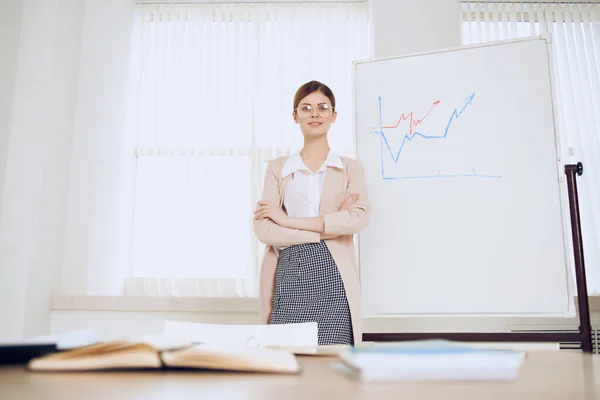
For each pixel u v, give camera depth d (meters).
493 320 2.43
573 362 0.62
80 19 2.86
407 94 2.13
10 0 2.53
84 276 2.68
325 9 3.06
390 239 2.02
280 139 2.89
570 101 2.87
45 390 0.36
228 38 3.04
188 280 2.76
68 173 2.73
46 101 2.50
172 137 2.93
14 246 2.37
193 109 2.96
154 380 0.42
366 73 2.20
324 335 1.47
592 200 2.74
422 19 2.90
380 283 1.99
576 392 0.37
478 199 1.97
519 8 3.05
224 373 0.46
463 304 1.91
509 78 2.03
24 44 2.53
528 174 1.95
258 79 2.96
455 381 0.43
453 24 2.89
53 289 2.56
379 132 2.12
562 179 1.92
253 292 2.71
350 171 1.76
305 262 1.56
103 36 2.90
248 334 0.86
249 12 3.06
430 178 2.03
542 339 1.84
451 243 1.96
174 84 2.99
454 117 2.06
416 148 2.07
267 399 0.34
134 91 3.00
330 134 2.88
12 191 2.42
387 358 0.44
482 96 2.05
